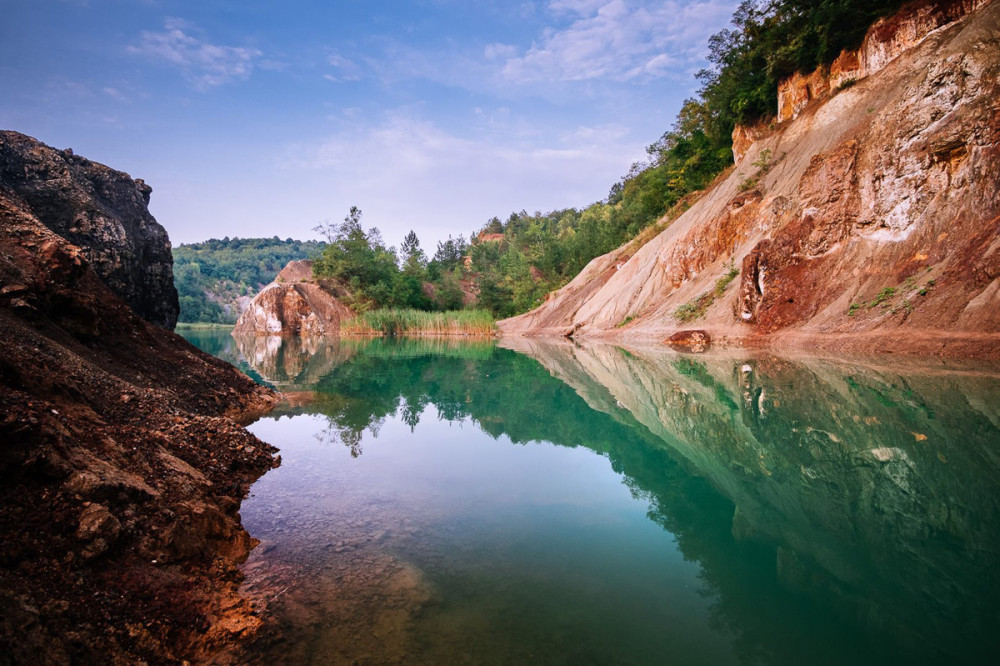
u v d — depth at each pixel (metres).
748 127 37.84
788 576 3.68
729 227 30.55
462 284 95.25
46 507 3.45
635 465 6.84
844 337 17.72
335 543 4.65
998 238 14.83
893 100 21.34
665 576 3.89
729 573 3.82
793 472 5.89
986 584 3.32
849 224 21.47
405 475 6.67
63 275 9.57
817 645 2.86
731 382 12.86
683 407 10.45
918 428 7.20
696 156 45.69
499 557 4.31
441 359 26.16
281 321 68.19
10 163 20.28
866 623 3.02
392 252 86.94
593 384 14.98
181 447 6.33
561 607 3.50
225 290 148.25
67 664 2.54
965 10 22.80
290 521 5.17
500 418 10.36
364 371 20.22
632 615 3.36
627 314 36.78
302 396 13.47
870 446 6.53
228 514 5.30
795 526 4.48
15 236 9.48
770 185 29.50
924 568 3.55
